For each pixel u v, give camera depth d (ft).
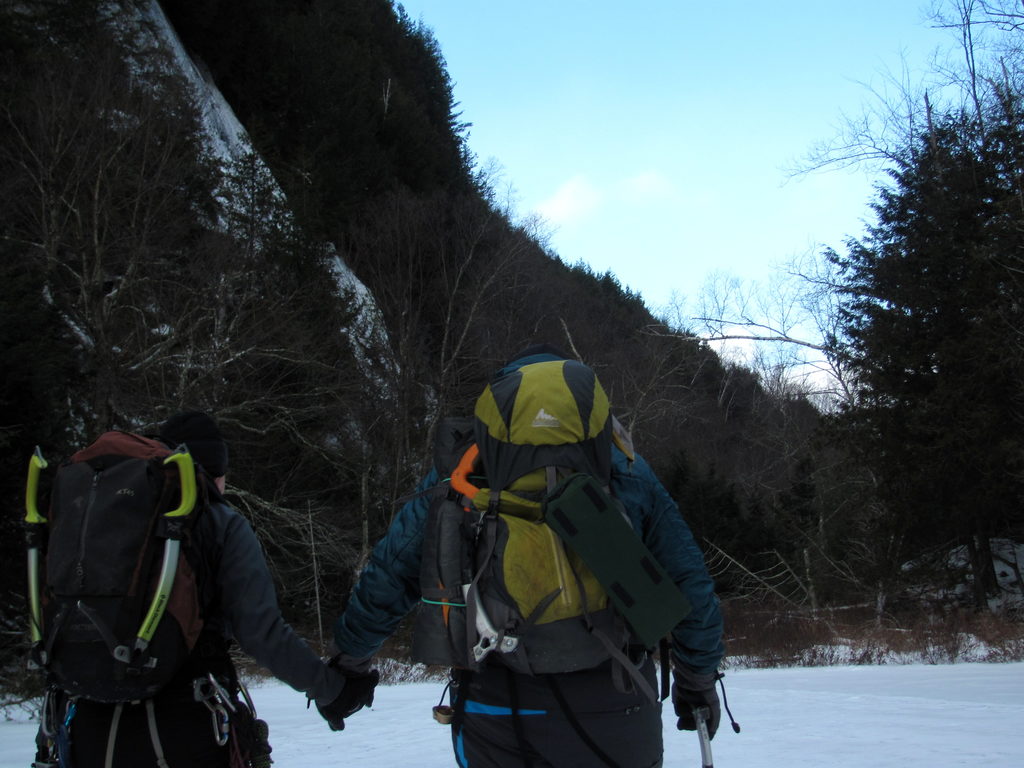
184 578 7.52
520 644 6.88
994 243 74.79
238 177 92.02
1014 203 72.08
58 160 71.15
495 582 6.99
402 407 95.66
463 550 7.23
